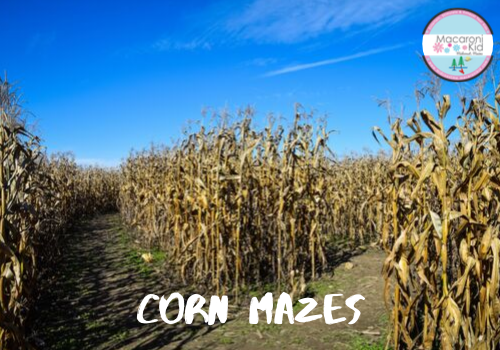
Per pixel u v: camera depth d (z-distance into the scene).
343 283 7.03
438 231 3.18
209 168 7.03
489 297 3.11
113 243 11.61
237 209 6.70
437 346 3.99
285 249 6.73
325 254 8.12
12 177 3.62
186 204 7.57
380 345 4.39
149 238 10.48
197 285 6.97
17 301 3.87
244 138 6.82
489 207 3.43
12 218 3.92
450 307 3.13
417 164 3.82
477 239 3.17
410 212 3.71
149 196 10.74
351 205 10.91
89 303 6.31
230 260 6.73
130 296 6.67
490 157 3.94
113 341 4.89
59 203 10.32
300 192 6.86
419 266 3.46
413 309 3.85
